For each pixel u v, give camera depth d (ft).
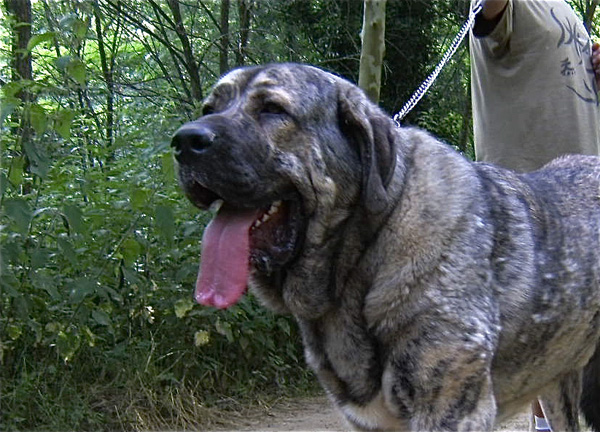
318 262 5.05
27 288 7.60
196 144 4.71
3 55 11.34
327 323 5.15
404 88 21.16
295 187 4.96
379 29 8.82
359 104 5.04
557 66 6.76
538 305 5.27
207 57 19.43
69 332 7.50
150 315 8.44
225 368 9.27
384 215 4.94
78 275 7.88
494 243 5.10
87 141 9.01
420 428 4.85
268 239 5.04
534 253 5.27
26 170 7.80
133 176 8.26
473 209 5.03
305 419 8.72
